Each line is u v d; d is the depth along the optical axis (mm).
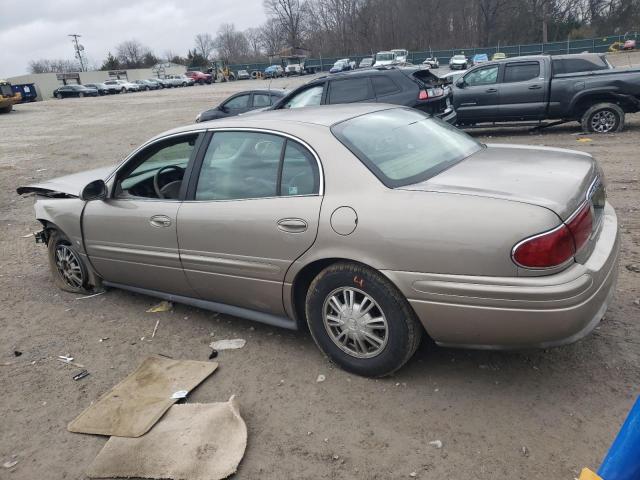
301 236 3184
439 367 3311
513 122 12984
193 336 4035
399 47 87875
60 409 3285
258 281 3486
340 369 3389
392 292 2957
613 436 2633
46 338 4234
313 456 2693
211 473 2590
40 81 73562
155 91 57562
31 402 3385
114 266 4453
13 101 35125
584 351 3326
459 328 2828
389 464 2594
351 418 2939
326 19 94000
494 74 11938
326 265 3236
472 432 2746
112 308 4668
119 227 4215
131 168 4285
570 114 11422
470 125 13273
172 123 21953
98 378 3594
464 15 83375
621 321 3621
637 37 57438
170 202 3906
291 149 3361
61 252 5035
